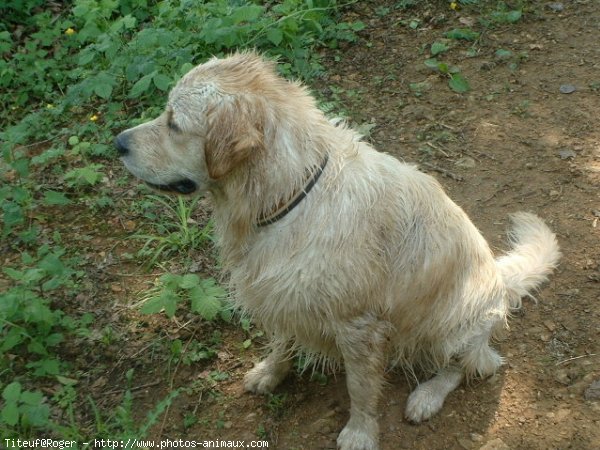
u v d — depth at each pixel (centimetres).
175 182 206
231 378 236
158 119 205
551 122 300
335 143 205
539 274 248
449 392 231
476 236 226
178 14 326
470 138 296
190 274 248
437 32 346
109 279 258
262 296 209
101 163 294
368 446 218
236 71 198
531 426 223
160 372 237
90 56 310
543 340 241
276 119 196
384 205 207
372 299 208
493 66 323
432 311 219
